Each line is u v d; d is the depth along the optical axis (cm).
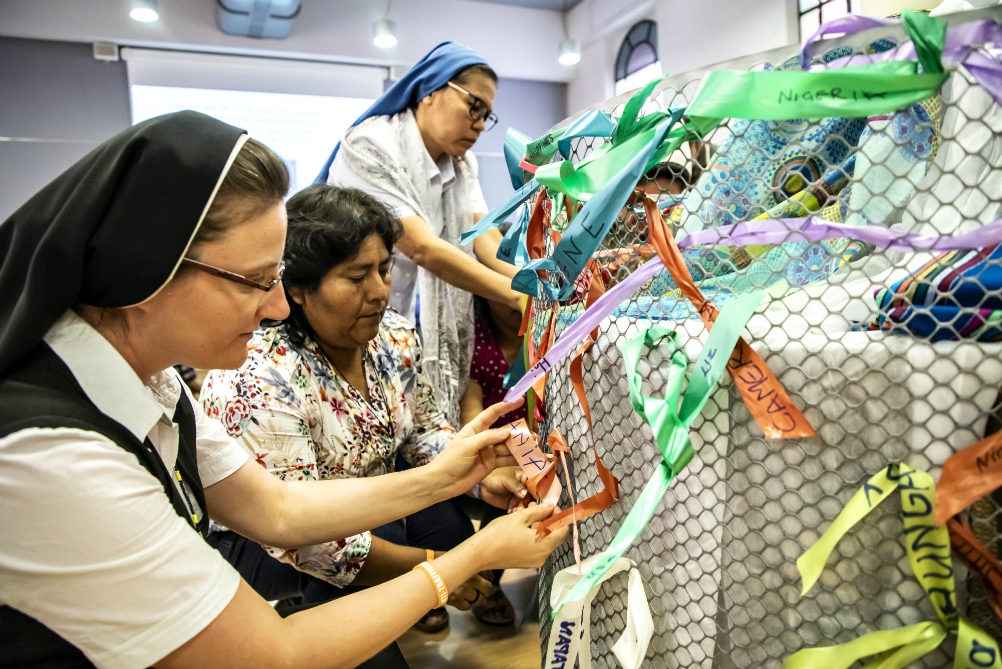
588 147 65
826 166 58
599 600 70
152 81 445
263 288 64
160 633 58
